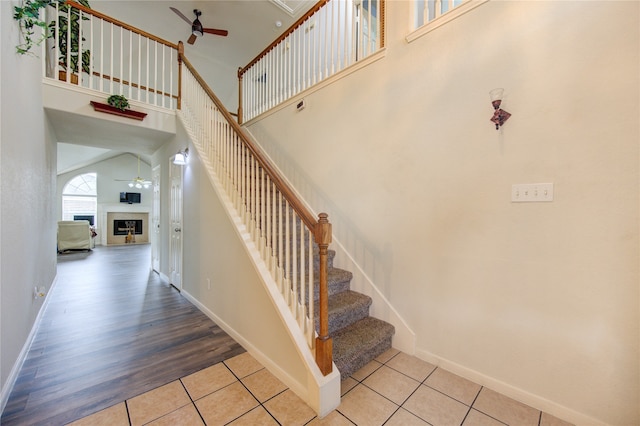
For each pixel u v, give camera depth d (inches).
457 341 77.5
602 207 56.5
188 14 190.2
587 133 57.9
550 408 62.5
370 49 103.6
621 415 55.1
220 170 114.3
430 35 83.7
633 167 53.3
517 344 67.2
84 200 414.0
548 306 63.0
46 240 136.4
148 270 217.3
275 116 149.6
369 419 61.2
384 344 88.7
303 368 67.5
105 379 75.1
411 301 87.9
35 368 80.0
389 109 94.8
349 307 90.4
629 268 53.9
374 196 99.4
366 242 101.9
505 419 61.2
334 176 115.4
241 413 63.0
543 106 63.2
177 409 64.1
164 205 182.5
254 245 91.2
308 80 130.3
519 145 66.6
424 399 67.5
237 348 92.7
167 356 87.3
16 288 78.1
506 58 68.5
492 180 70.9
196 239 131.2
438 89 81.6
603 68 56.1
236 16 193.3
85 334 102.3
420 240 85.8
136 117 139.9
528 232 65.4
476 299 73.9
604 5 56.1
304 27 134.1
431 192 83.0
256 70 168.2
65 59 124.6
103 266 234.2
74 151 316.2
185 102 153.0
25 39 84.0
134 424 59.4
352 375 76.9
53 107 117.3
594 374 57.7
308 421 60.6
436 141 81.9
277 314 76.4
